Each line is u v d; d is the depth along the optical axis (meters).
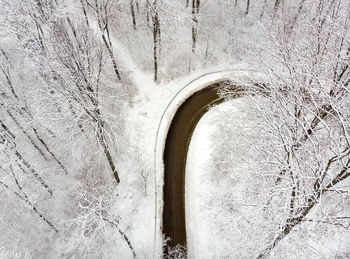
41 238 20.11
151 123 23.81
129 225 19.27
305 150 12.43
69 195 21.50
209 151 22.09
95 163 21.19
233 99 24.70
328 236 14.41
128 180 21.09
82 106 16.47
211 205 18.58
